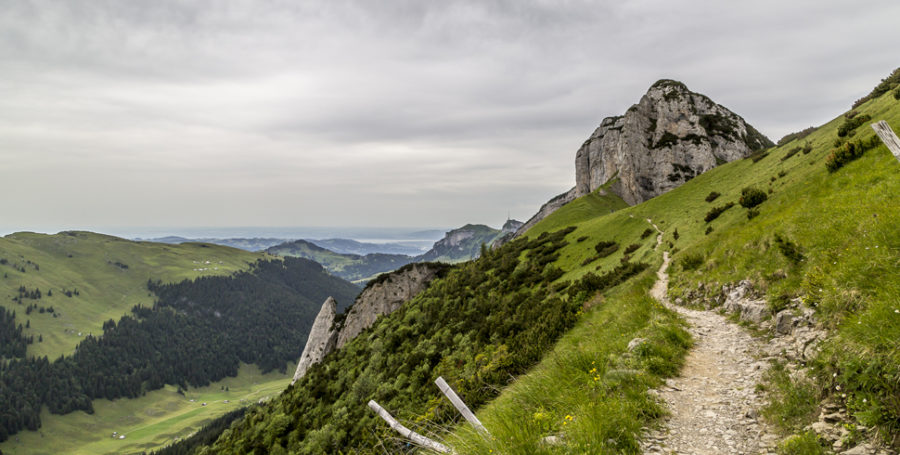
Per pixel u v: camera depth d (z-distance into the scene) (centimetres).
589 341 1628
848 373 631
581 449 609
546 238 9969
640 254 5322
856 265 941
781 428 663
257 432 7338
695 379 979
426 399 4128
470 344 5038
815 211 1741
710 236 3666
